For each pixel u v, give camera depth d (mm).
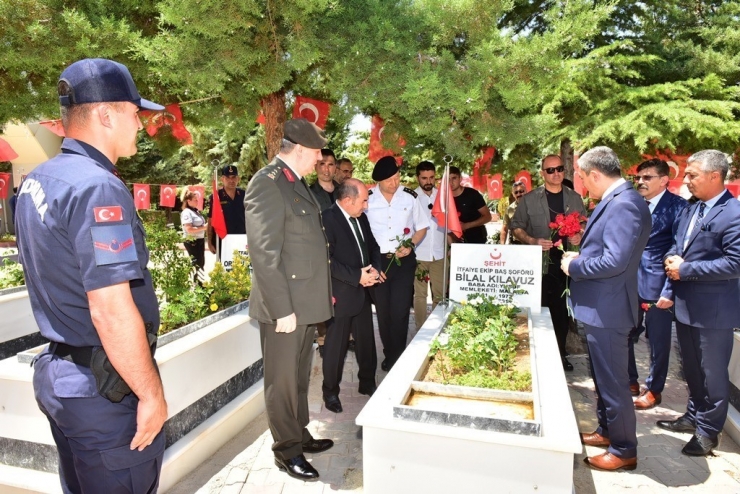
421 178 5641
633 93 5184
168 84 4230
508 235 7082
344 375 5148
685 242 3586
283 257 3045
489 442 2258
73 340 1732
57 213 1636
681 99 5285
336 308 4113
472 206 6242
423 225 5238
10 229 17969
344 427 3949
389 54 3736
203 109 5250
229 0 3082
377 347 6184
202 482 3166
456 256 4531
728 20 5801
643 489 3102
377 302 4902
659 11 5891
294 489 3086
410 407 2381
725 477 3234
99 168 1720
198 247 8422
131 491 1801
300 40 3406
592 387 4824
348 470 3303
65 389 1703
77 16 3328
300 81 4516
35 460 2965
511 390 2777
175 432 3258
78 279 1682
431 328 3902
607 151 3090
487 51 3639
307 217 3094
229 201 6723
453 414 2322
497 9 3730
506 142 4094
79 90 1755
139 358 1658
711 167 3340
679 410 4289
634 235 2885
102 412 1720
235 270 4891
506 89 3729
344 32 3785
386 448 2404
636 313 3109
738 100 5570
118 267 1613
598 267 2965
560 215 4098
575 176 5945
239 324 3971
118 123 1835
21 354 3068
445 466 2342
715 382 3389
